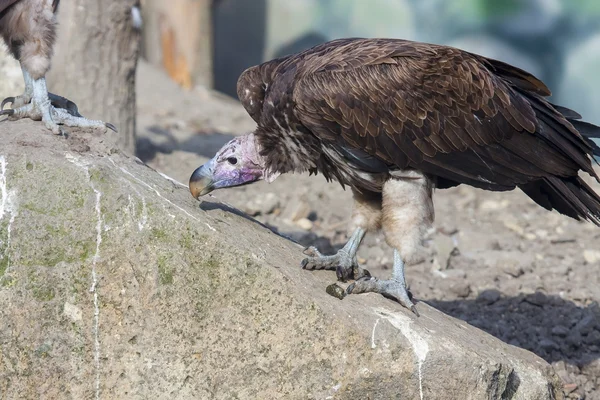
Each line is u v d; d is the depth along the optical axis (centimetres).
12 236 872
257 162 1045
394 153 996
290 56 1075
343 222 1652
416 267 1498
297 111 994
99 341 870
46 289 867
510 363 923
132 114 1653
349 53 1014
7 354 871
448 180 1066
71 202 877
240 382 862
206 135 2100
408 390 854
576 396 1131
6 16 976
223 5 3556
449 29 3192
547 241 1681
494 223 1762
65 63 1580
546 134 1015
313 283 920
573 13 3006
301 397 856
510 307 1359
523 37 3086
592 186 1938
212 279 867
